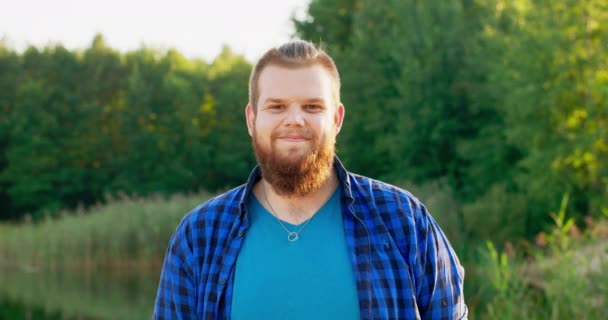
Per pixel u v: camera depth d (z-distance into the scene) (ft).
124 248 52.95
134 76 107.86
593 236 23.04
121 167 107.86
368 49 81.20
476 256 42.60
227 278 6.71
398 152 73.10
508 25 68.08
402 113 72.28
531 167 54.08
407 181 65.31
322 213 6.81
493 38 64.49
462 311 7.11
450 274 6.98
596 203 49.83
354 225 6.75
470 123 70.23
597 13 52.37
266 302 6.52
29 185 107.14
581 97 53.57
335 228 6.74
